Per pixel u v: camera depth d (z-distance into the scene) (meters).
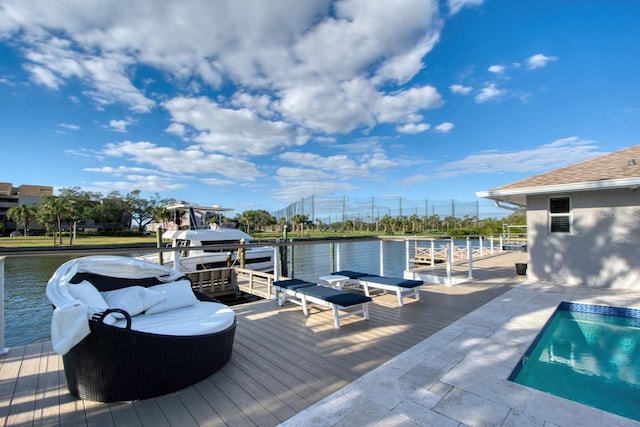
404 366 2.76
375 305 5.04
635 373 3.26
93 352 2.10
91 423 1.93
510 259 11.66
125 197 55.19
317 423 1.93
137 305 2.94
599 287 6.43
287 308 4.82
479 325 3.95
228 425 1.92
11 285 13.46
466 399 2.21
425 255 16.94
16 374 2.61
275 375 2.61
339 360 2.91
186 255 12.25
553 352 3.84
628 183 5.64
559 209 6.98
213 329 2.67
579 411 2.05
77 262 2.99
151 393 2.21
